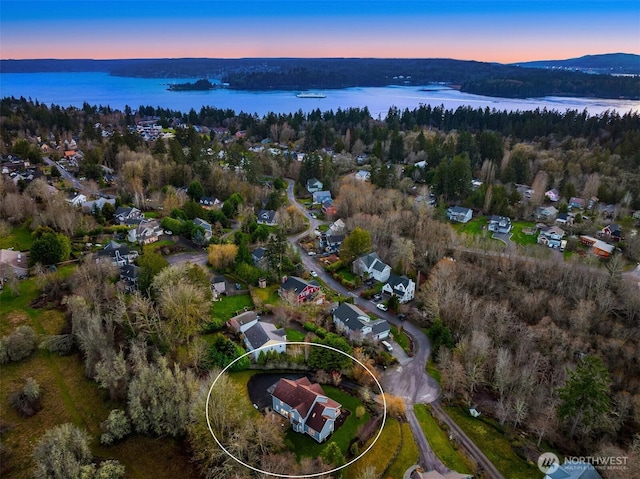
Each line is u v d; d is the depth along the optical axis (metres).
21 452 47.34
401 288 82.12
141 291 71.25
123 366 53.22
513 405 56.81
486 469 48.41
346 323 69.31
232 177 139.62
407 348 68.38
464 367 62.44
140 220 108.06
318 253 101.44
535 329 70.12
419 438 51.59
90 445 48.44
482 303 78.00
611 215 124.06
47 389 55.75
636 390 60.81
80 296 67.19
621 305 77.12
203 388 49.69
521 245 102.69
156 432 49.59
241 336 65.94
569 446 52.25
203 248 98.69
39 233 92.44
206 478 44.22
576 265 85.44
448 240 99.94
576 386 51.06
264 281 83.25
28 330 62.50
